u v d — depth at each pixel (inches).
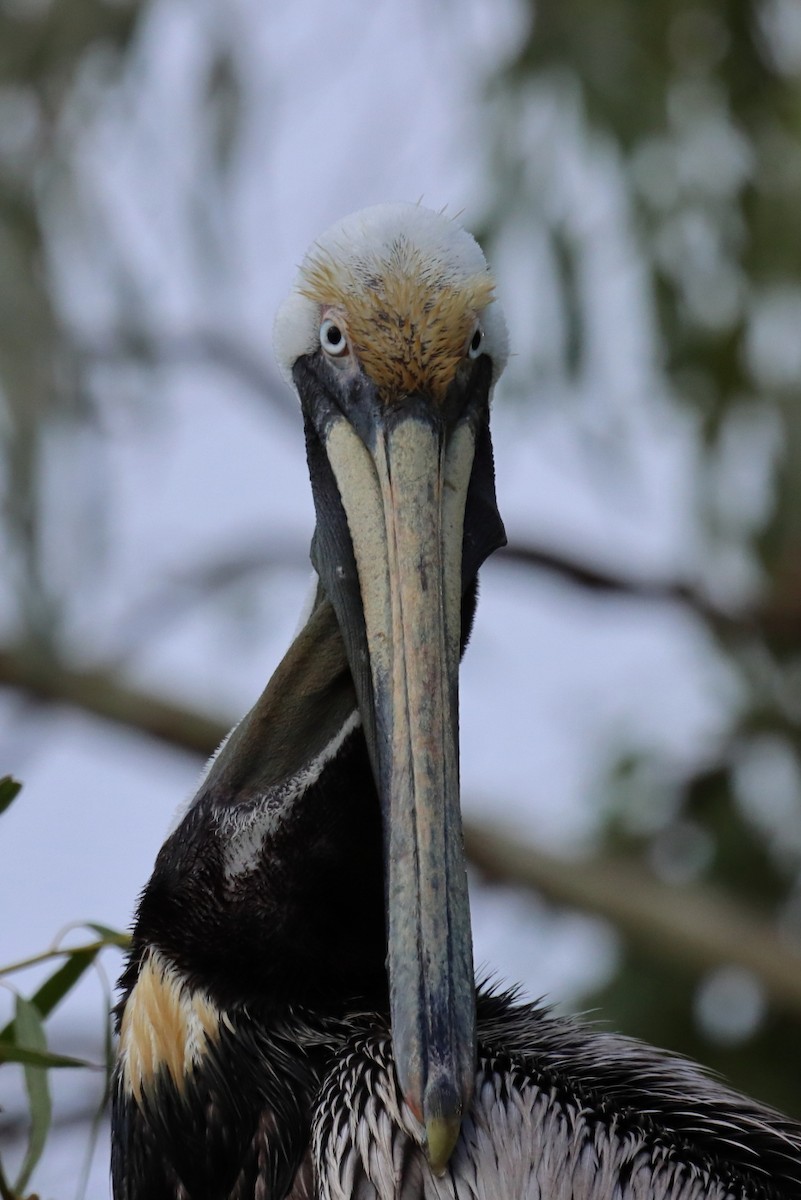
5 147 580.1
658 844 610.2
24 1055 275.6
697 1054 575.8
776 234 575.8
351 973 286.4
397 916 254.8
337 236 293.4
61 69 579.8
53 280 573.6
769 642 596.1
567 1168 261.1
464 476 282.0
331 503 286.0
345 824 284.2
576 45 567.5
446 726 263.1
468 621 288.8
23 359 566.9
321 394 290.4
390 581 272.8
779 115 580.1
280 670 288.4
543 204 562.9
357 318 285.6
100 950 295.9
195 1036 284.8
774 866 601.6
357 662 275.1
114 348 583.8
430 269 286.4
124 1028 300.2
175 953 288.0
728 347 576.1
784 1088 568.1
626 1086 284.2
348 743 284.2
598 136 566.6
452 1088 246.2
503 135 565.9
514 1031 295.9
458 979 251.4
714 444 584.7
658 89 569.6
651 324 572.7
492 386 298.5
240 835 285.3
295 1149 277.4
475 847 591.8
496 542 286.8
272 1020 283.3
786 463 578.6
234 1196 283.7
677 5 575.2
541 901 594.9
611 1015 578.6
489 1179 258.4
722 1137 279.9
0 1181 276.8
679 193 571.5
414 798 259.1
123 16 577.6
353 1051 276.2
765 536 583.2
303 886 284.5
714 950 573.6
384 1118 264.5
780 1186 278.2
